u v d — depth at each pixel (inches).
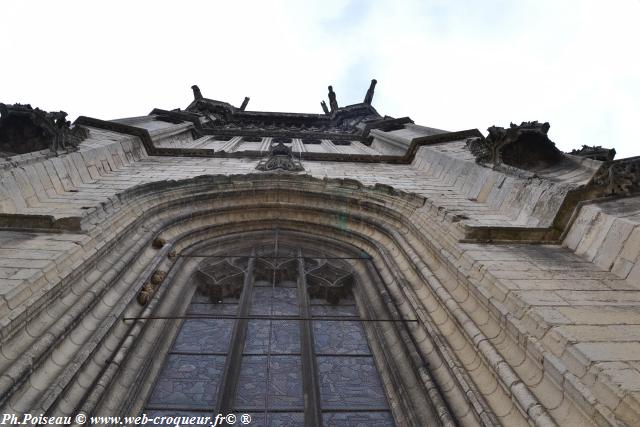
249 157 605.9
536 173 346.9
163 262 327.9
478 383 194.9
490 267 246.4
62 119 425.1
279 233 425.7
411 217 372.8
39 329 203.5
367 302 314.8
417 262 301.1
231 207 432.5
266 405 218.7
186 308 317.7
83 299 236.8
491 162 409.1
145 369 228.8
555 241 289.3
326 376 247.8
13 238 272.5
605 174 288.5
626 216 253.3
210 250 391.5
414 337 242.1
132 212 350.3
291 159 567.8
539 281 229.3
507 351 198.1
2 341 182.1
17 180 331.6
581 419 152.4
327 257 375.9
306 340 274.5
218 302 335.0
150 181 437.4
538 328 189.6
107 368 207.3
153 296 281.4
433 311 257.0
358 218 414.3
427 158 567.8
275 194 452.1
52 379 188.4
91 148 459.8
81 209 322.3
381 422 215.3
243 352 265.6
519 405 167.5
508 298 214.7
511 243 287.6
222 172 505.7
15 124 403.2
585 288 222.5
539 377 176.9
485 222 322.7
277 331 290.5
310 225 429.7
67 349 208.7
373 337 277.9
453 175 471.2
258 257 375.2
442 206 359.6
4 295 197.2
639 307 203.0
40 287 217.3
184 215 397.1
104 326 228.5
